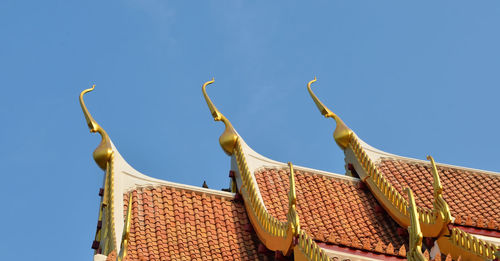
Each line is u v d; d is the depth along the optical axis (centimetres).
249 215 3281
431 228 3062
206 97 3800
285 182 3619
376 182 3562
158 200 3303
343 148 3909
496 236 3244
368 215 3488
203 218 3275
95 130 3462
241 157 3488
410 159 3956
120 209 3186
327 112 4022
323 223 3394
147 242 3031
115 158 3359
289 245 2817
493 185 3822
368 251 2988
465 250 2894
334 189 3644
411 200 2477
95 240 3291
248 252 3112
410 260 2420
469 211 3612
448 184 3825
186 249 3058
